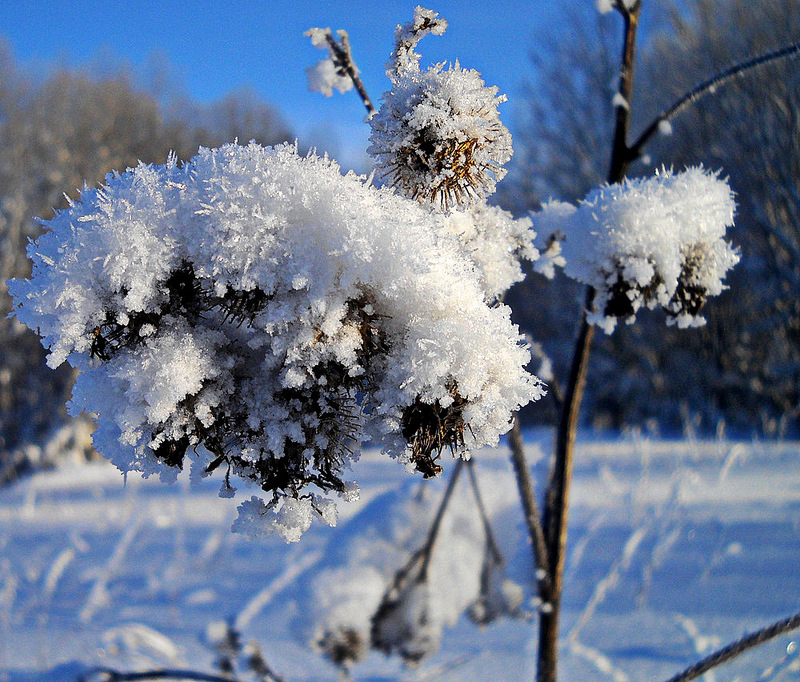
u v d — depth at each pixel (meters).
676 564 4.64
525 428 9.39
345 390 0.81
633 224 1.32
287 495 0.83
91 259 0.79
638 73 16.52
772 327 15.95
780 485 7.27
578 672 3.06
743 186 15.12
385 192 0.87
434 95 0.98
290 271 0.76
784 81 14.07
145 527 7.25
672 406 16.83
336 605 2.66
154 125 23.41
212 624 3.29
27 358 14.89
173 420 0.80
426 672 3.03
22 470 14.35
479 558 2.67
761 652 3.03
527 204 19.70
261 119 27.41
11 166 17.78
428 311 0.82
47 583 4.86
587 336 1.86
